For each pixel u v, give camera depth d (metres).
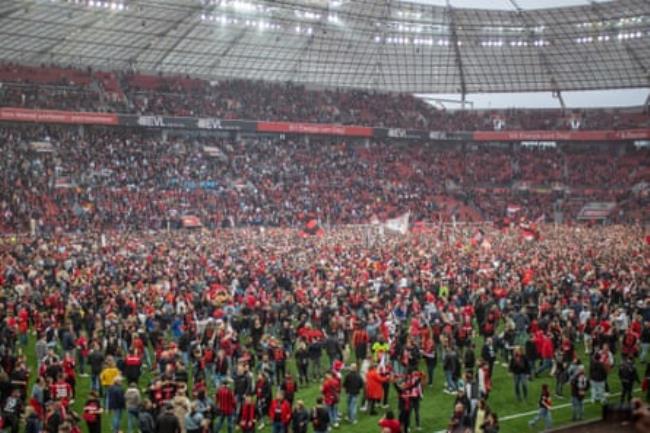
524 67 93.94
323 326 27.97
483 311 30.28
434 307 29.53
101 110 72.62
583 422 20.92
